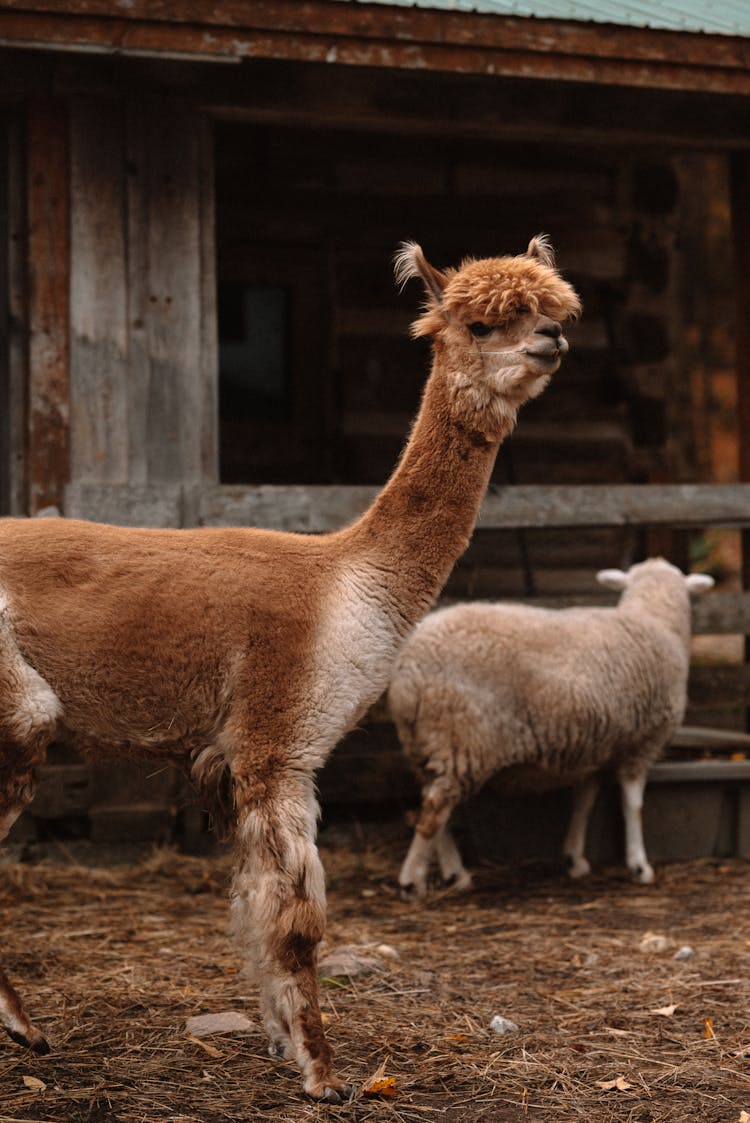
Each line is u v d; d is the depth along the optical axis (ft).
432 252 28.96
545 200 29.45
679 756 23.25
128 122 18.89
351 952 14.78
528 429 29.27
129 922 16.33
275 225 28.07
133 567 10.77
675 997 13.32
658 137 21.24
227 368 30.53
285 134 27.99
